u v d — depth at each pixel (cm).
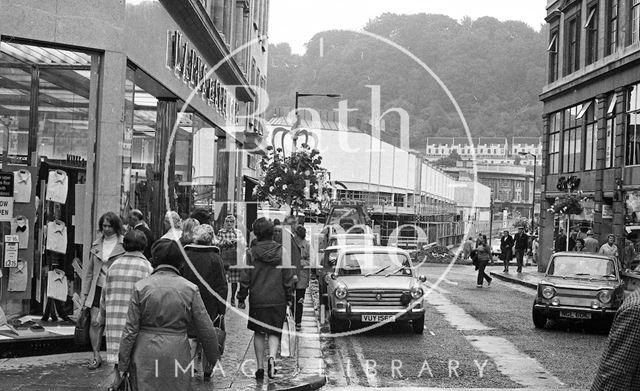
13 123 1207
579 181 3816
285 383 971
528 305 2181
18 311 1160
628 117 3294
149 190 1803
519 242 3669
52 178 1213
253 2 3400
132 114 1417
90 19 1227
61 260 1212
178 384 605
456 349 1339
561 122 4150
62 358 1071
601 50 3622
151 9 1502
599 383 420
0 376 945
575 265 1759
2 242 1147
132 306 612
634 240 3108
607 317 1606
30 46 1202
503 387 1014
